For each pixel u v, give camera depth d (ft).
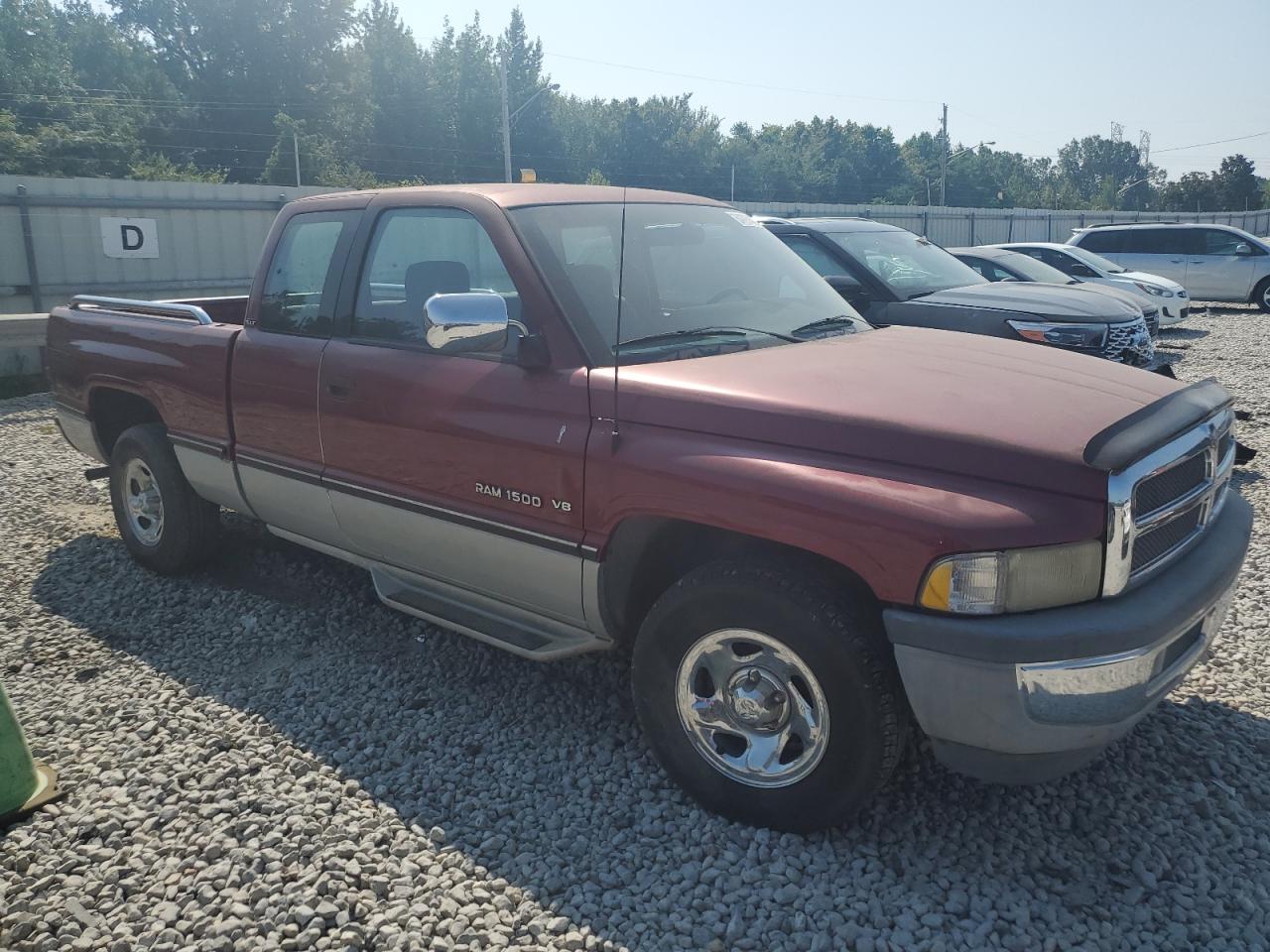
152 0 247.50
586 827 10.50
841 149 389.19
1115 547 8.79
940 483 9.07
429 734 12.37
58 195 74.33
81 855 10.15
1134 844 10.12
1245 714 12.56
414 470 12.64
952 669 8.80
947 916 9.12
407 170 264.31
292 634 15.35
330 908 9.23
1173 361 42.52
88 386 18.08
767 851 9.92
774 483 9.51
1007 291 28.14
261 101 245.65
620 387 10.77
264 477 14.96
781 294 13.70
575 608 11.53
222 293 83.30
